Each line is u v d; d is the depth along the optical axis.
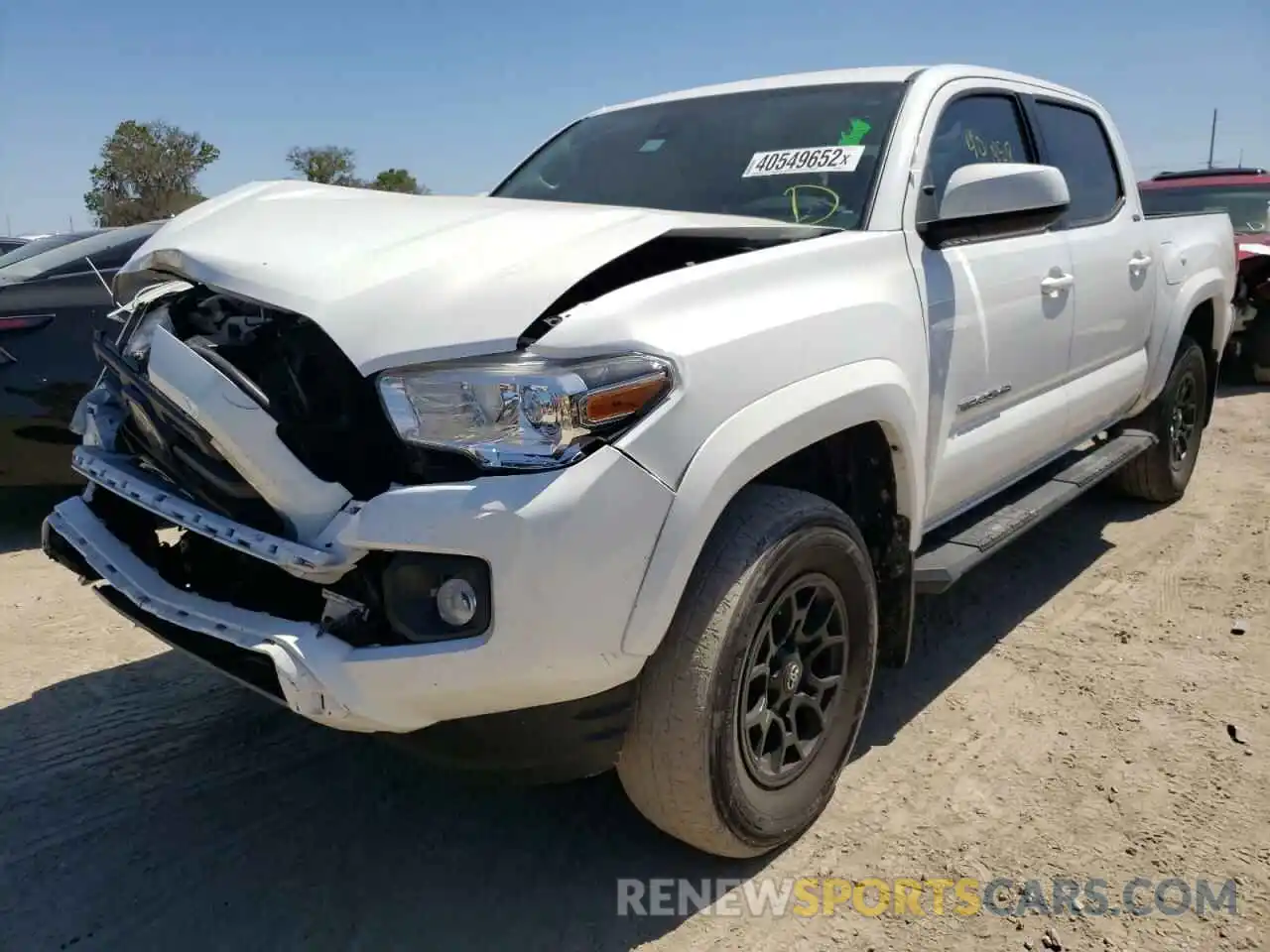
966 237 2.94
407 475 2.07
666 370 2.05
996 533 3.41
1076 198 4.09
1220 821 2.69
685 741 2.19
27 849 2.57
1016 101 3.81
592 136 3.84
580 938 2.29
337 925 2.32
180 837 2.63
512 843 2.62
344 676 1.99
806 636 2.52
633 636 2.04
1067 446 4.18
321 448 2.11
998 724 3.21
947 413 3.02
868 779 2.90
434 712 2.03
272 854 2.57
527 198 3.64
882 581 2.89
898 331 2.68
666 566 2.05
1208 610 4.09
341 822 2.70
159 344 2.19
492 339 1.99
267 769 2.95
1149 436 4.82
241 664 2.18
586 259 2.14
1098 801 2.79
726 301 2.25
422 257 2.16
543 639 1.95
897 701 3.37
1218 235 5.45
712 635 2.18
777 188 3.13
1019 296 3.39
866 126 3.16
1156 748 3.05
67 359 4.78
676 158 3.46
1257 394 8.94
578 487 1.95
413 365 2.01
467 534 1.91
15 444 4.77
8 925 2.30
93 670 3.56
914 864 2.54
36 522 5.41
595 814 2.74
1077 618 4.04
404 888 2.45
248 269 2.24
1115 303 4.20
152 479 2.47
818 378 2.37
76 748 3.05
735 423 2.15
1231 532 5.04
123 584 2.39
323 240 2.34
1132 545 4.87
